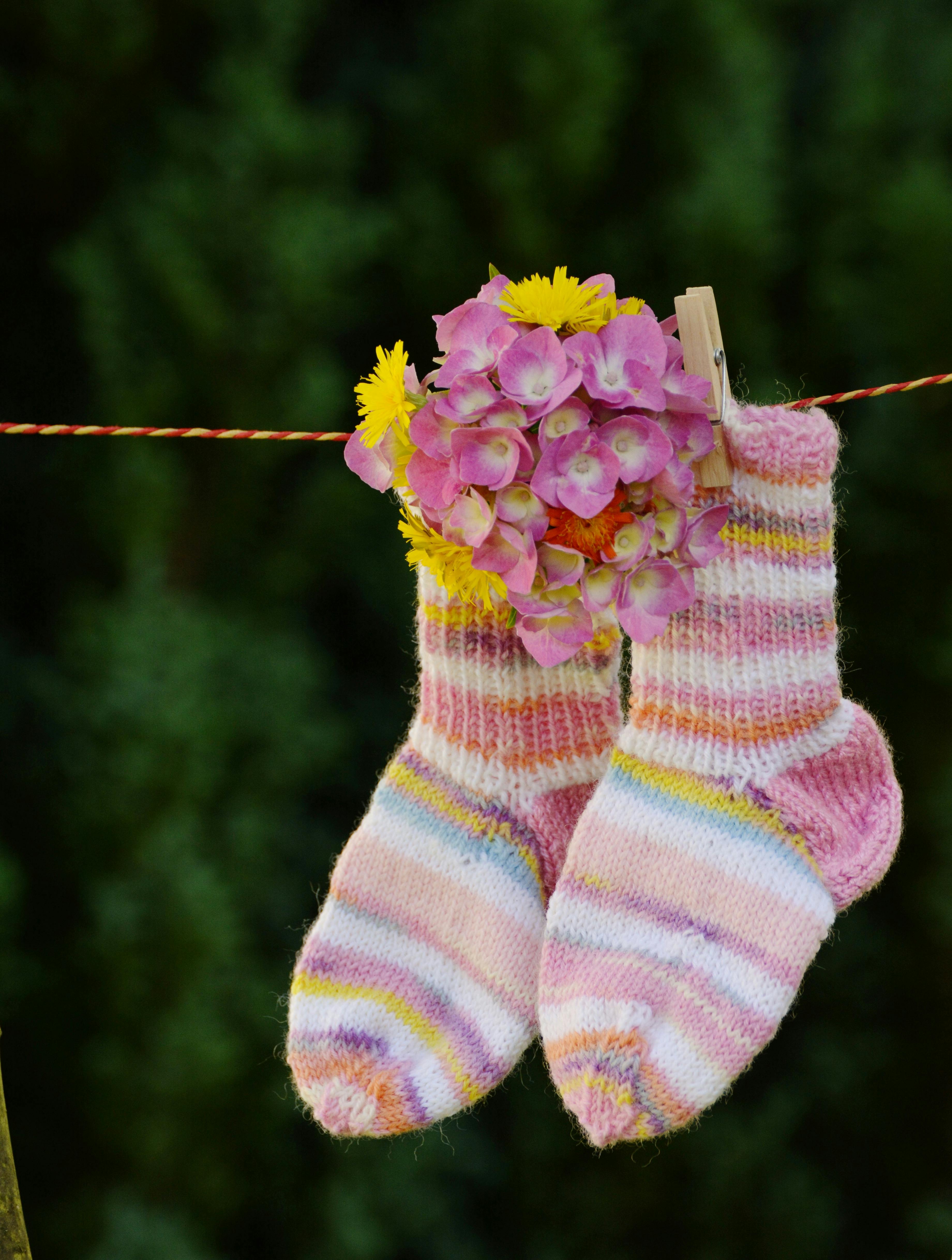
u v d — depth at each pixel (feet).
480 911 6.46
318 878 11.32
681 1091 6.23
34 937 10.28
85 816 10.03
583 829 6.39
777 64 11.60
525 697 6.48
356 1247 10.71
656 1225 11.73
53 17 9.50
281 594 11.09
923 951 12.37
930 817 12.19
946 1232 11.89
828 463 6.32
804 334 11.94
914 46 12.02
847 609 12.37
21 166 9.97
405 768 6.53
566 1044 6.28
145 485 10.11
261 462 10.50
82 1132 10.32
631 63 11.22
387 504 11.73
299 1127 11.09
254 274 10.11
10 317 10.55
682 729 6.38
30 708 10.43
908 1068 12.34
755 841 6.33
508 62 10.69
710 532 6.15
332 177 10.45
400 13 11.63
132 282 9.98
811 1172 12.10
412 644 11.85
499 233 10.95
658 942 6.32
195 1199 10.30
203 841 10.27
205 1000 10.05
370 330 11.46
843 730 6.38
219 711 10.23
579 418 6.06
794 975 6.28
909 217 11.37
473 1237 11.50
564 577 6.08
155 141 10.29
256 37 10.31
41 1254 10.09
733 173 10.92
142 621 10.14
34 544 10.80
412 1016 6.45
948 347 11.64
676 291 11.15
